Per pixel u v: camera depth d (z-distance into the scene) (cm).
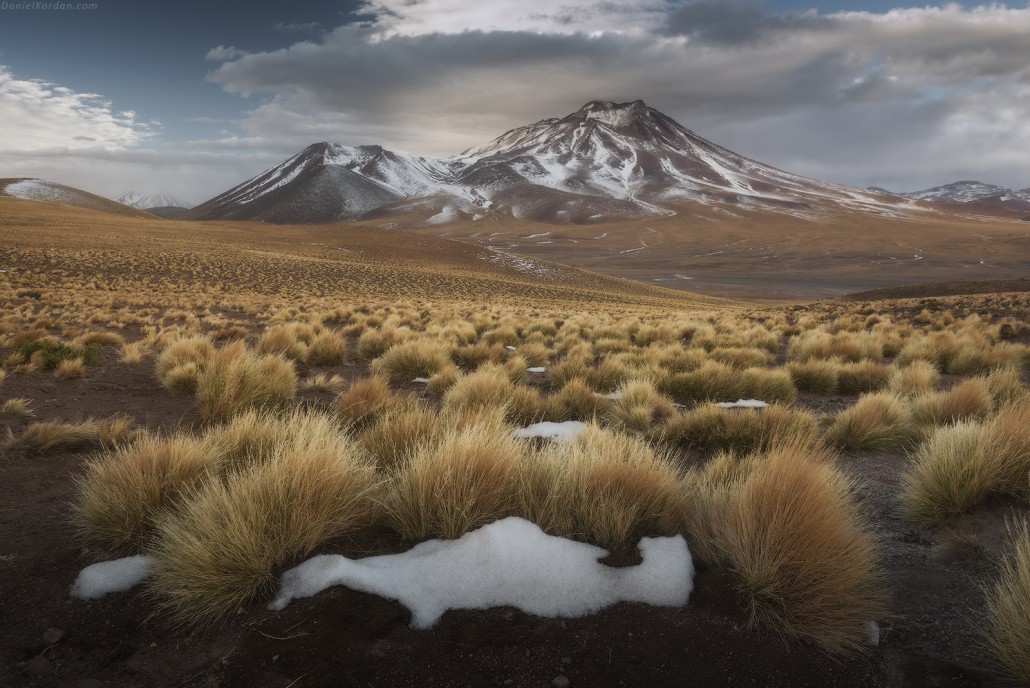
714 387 903
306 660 256
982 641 282
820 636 282
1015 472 430
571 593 309
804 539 304
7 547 362
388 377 1015
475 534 342
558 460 421
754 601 296
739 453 591
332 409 740
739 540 325
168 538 329
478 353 1245
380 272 7781
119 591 316
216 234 11600
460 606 299
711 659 270
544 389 1000
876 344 1375
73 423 634
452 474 370
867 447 620
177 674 252
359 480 381
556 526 364
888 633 292
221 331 1702
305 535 329
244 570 298
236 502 322
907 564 360
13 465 512
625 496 379
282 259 7912
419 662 262
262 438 475
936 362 1166
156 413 738
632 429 689
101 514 369
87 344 1321
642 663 266
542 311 3750
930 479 427
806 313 3045
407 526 361
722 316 3183
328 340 1273
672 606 305
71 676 252
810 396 969
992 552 359
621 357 1194
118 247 7438
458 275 8938
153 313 2503
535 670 260
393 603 296
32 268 4956
